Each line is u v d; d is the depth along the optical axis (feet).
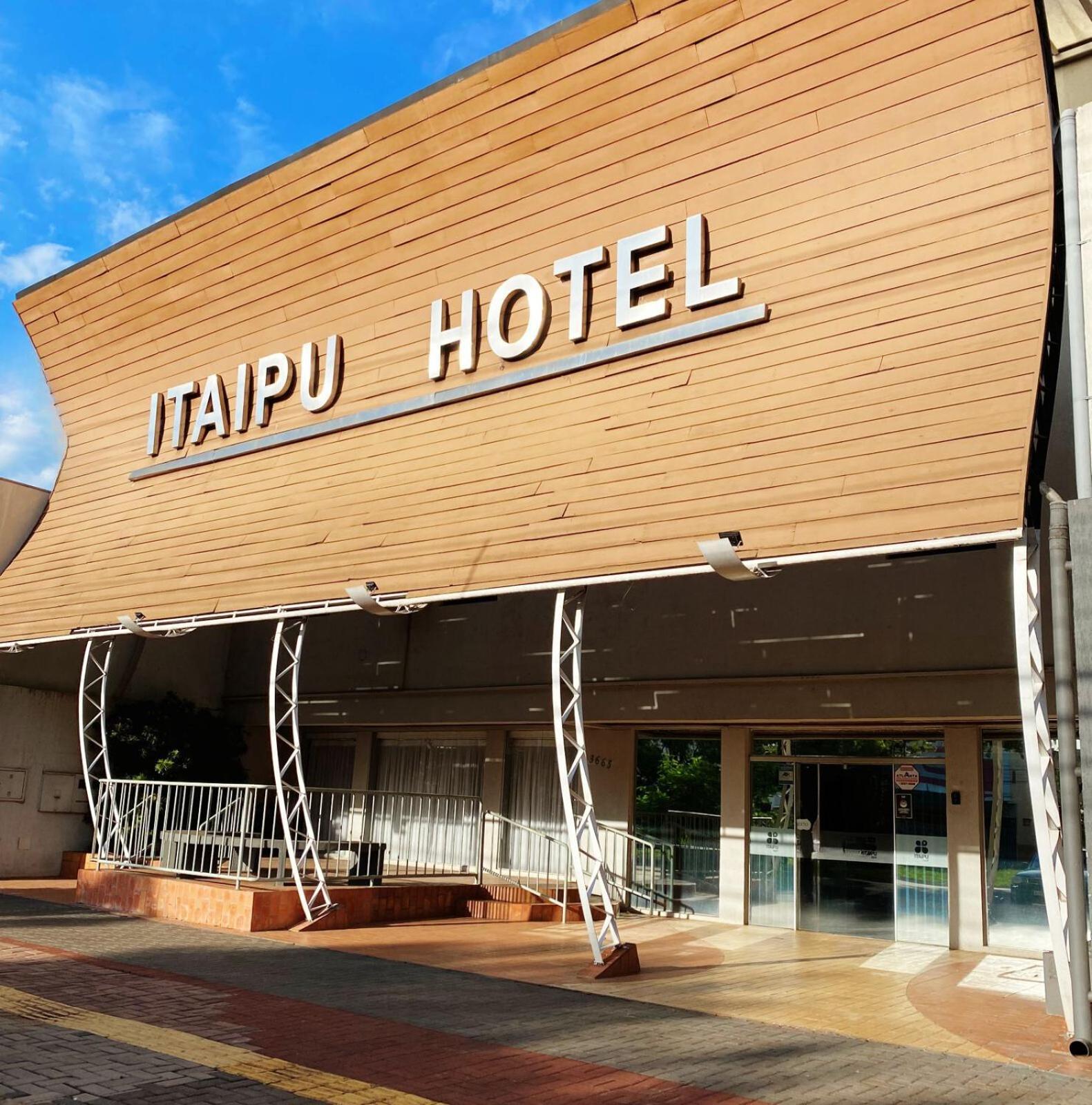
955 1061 21.22
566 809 30.25
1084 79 36.86
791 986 29.43
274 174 42.63
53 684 56.03
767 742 44.52
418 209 39.63
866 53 29.19
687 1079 19.06
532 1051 20.76
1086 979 22.08
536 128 35.70
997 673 37.09
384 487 39.17
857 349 28.50
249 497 44.32
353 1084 18.07
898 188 28.89
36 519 57.67
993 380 25.52
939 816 39.29
